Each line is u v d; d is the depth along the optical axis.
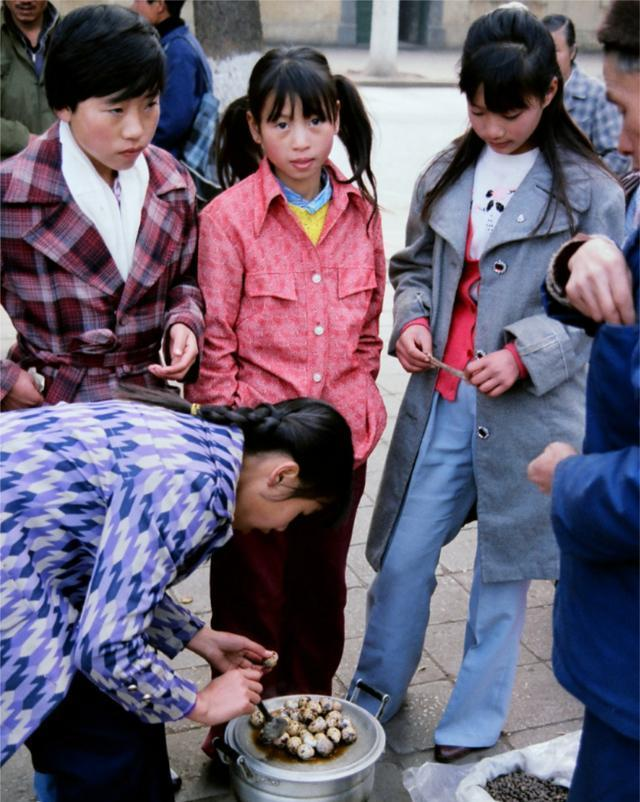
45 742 2.13
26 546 1.88
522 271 2.57
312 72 2.44
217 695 2.06
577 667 1.70
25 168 2.34
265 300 2.57
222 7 6.69
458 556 3.80
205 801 2.62
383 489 2.85
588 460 1.62
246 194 2.58
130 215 2.43
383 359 5.52
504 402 2.62
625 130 1.84
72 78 2.24
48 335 2.45
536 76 2.38
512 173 2.59
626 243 1.74
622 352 1.64
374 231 2.73
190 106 4.69
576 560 1.71
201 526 1.88
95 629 1.83
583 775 1.76
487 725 2.83
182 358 2.41
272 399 2.60
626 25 1.74
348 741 2.33
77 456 1.89
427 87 17.64
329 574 2.70
